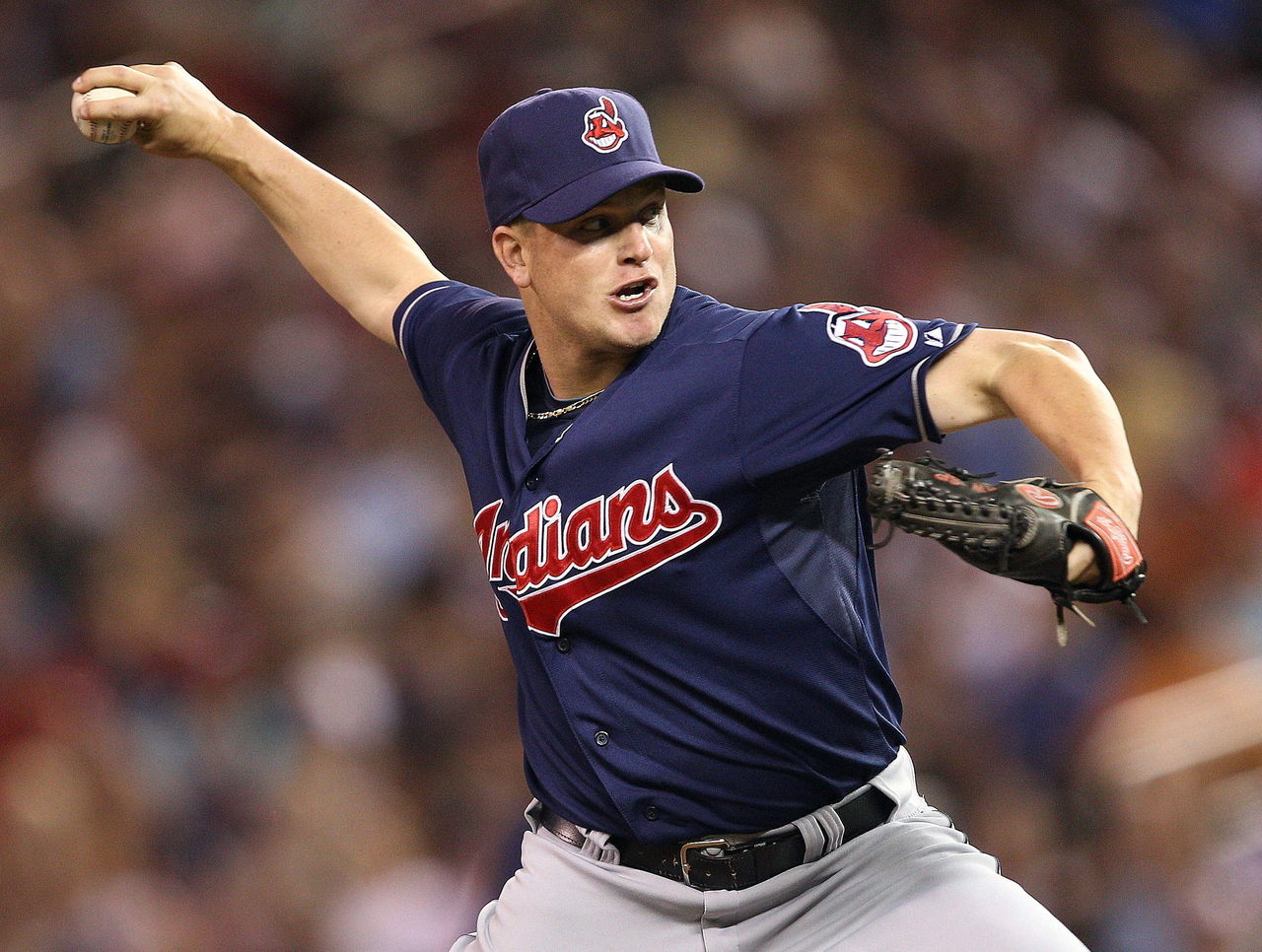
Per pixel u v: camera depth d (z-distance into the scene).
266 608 29.25
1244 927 21.61
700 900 10.21
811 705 9.84
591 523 9.76
